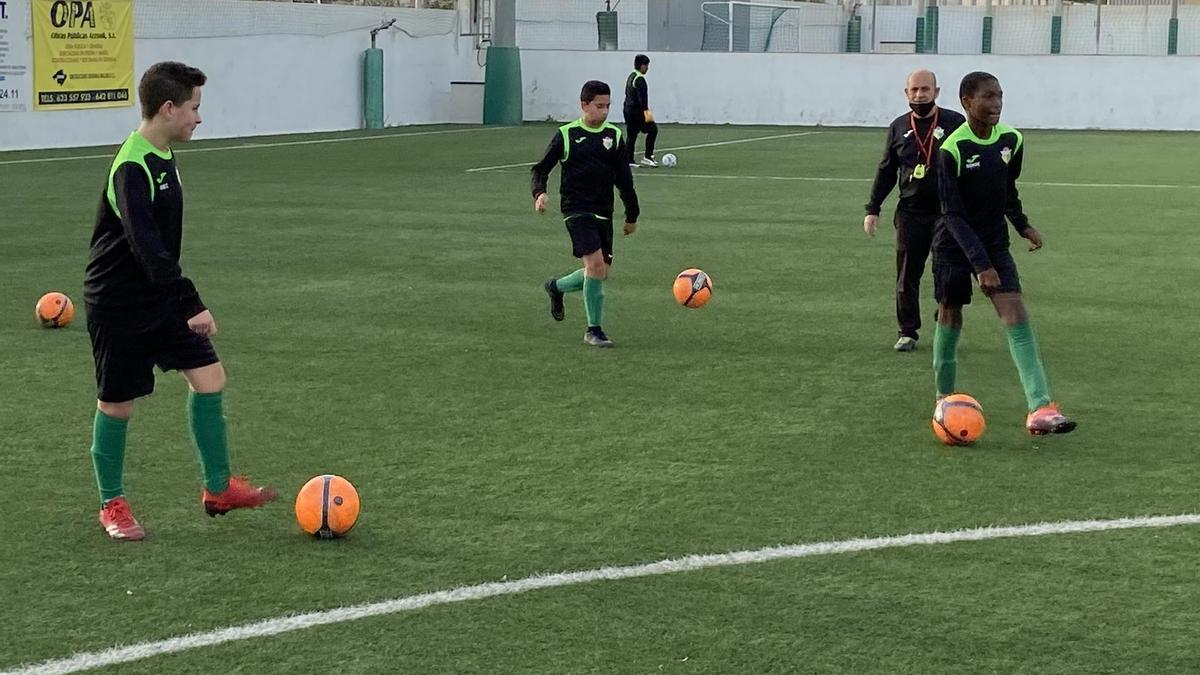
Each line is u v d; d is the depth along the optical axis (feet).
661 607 14.55
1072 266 39.63
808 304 33.88
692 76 116.16
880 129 109.60
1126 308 32.96
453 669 13.02
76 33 81.46
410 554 16.24
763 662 13.16
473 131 104.68
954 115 27.71
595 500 18.34
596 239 28.78
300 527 17.06
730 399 24.18
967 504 18.08
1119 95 106.93
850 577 15.42
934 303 34.47
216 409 17.04
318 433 21.86
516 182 65.31
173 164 16.44
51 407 23.53
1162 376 25.82
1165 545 16.43
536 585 15.19
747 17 139.03
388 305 33.58
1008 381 25.61
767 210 54.60
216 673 12.93
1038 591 14.94
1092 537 16.72
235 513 17.83
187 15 90.53
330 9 103.81
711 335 30.01
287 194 59.62
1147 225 49.01
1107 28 122.72
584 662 13.17
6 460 20.29
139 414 22.82
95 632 13.92
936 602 14.65
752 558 16.02
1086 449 20.80
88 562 15.98
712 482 19.13
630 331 30.50
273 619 14.24
